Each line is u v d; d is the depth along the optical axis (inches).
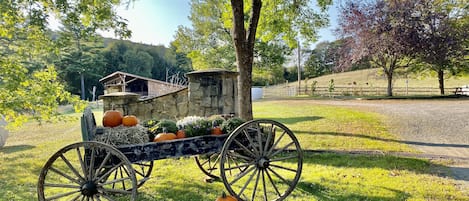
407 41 665.6
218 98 256.8
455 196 125.7
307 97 885.2
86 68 1338.6
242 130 118.3
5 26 191.8
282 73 1483.8
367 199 126.3
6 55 196.4
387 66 772.6
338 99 757.9
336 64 855.7
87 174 103.8
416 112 404.2
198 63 722.8
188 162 194.1
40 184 102.1
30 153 234.7
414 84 1068.5
